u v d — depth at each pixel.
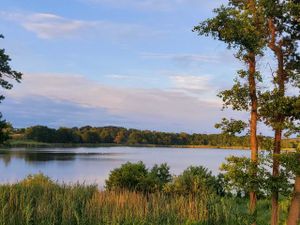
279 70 11.09
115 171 19.78
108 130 169.12
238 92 10.84
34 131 148.00
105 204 13.66
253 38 10.24
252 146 10.74
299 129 10.42
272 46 11.07
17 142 139.88
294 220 10.53
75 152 102.38
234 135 11.21
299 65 11.04
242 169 10.30
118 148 143.62
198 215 13.50
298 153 10.02
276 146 10.90
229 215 13.25
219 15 10.38
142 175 19.28
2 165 54.22
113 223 12.03
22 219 11.96
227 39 10.39
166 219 13.27
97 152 104.00
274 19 11.07
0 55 26.00
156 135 167.12
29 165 54.88
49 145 146.62
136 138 166.38
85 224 12.45
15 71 27.20
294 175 10.48
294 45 11.14
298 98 10.45
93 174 41.44
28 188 15.70
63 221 12.27
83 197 14.94
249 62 10.83
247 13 10.44
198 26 10.69
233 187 10.67
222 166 10.46
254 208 11.38
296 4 10.63
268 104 10.66
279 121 10.81
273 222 10.84
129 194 15.26
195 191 16.55
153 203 13.97
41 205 12.86
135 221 12.55
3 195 13.28
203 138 150.88
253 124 10.88
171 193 16.39
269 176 10.30
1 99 27.25
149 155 88.81
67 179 34.75
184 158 75.69
